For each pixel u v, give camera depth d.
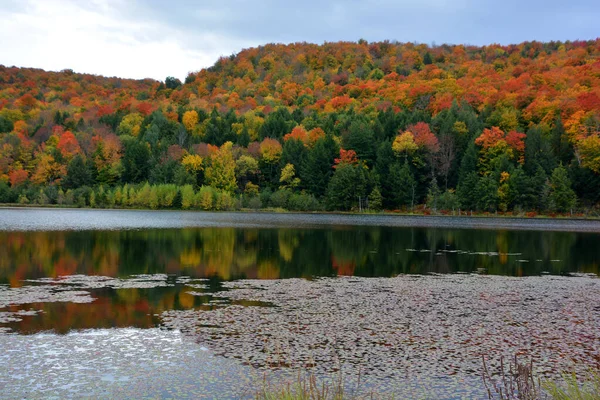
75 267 30.73
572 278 29.58
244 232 56.38
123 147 137.25
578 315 20.41
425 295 24.08
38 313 19.42
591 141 95.44
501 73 173.88
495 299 23.34
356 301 22.50
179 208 107.81
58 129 157.38
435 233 59.06
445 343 16.47
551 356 15.38
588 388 12.84
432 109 145.50
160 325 18.03
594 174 97.50
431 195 101.25
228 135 143.88
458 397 12.34
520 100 130.50
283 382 13.02
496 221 82.25
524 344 16.50
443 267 33.50
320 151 113.06
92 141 140.75
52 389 12.41
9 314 19.23
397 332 17.61
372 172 106.19
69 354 14.86
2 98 196.12
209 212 102.12
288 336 16.95
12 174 126.62
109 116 172.12
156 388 12.57
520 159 106.06
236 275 29.17
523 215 94.19
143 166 124.88
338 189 104.38
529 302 22.77
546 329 18.27
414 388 12.84
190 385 12.78
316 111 173.38
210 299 22.47
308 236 53.00
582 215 93.06
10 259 33.06
